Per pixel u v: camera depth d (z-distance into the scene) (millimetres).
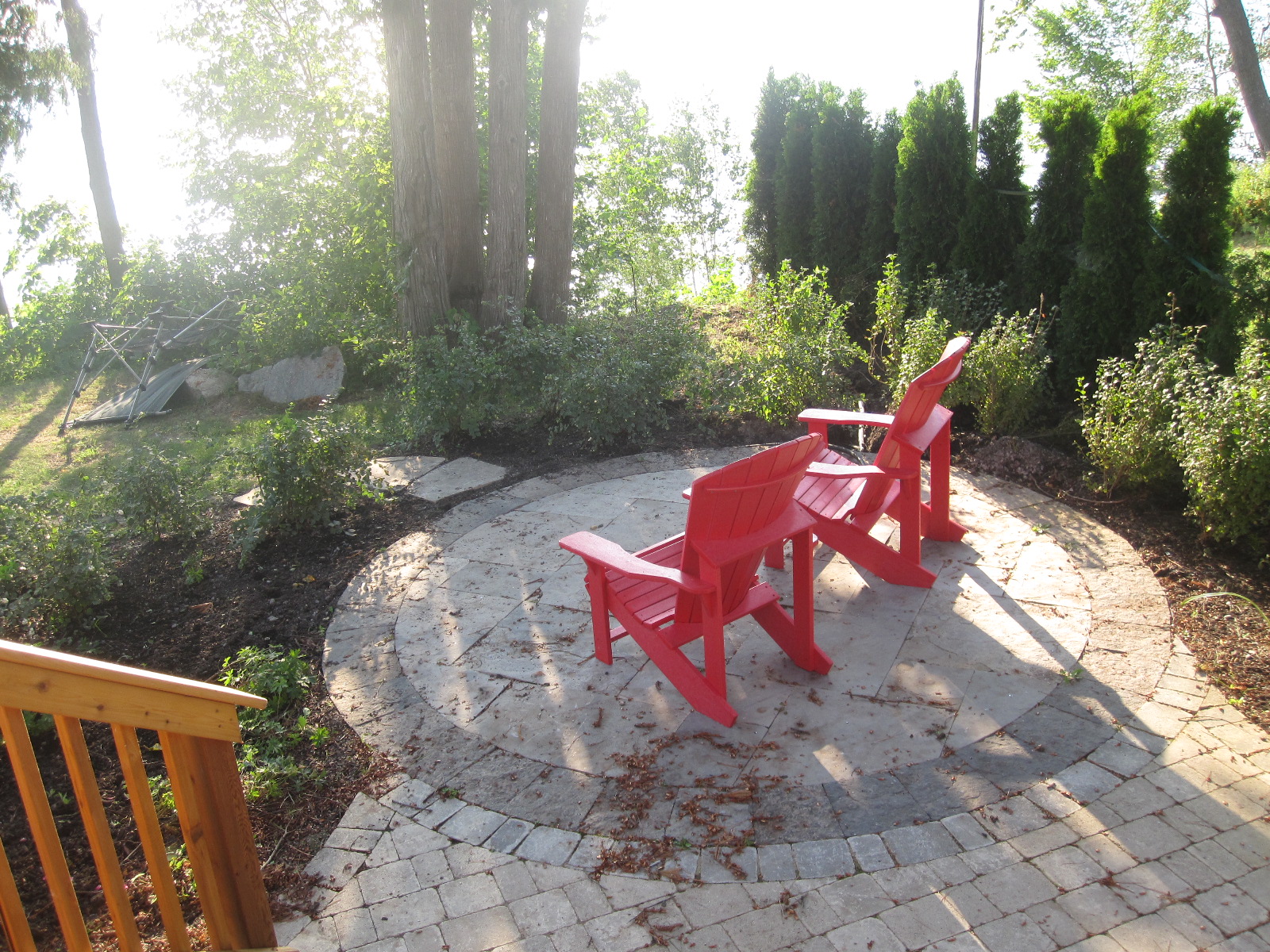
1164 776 2754
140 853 2844
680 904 2396
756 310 8547
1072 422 5926
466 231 9320
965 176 7477
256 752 3250
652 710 3326
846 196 8969
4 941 1971
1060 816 2613
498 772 3033
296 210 10953
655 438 6848
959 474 5613
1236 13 12789
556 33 8625
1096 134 6480
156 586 4871
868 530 4223
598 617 3598
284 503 5344
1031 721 3094
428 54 8695
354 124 11688
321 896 2520
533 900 2445
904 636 3732
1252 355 4527
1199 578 4062
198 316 10992
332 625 4238
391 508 5781
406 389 7422
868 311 8680
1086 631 3672
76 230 18359
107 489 6164
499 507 5637
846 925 2277
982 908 2299
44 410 9992
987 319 7227
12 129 12578
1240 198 7805
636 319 7859
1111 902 2281
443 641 3982
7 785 3225
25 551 4402
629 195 12953
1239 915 2209
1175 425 4703
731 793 2811
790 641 3523
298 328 9789
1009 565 4328
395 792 2971
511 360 7516
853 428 6711
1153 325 5906
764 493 2951
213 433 8273
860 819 2670
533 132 11734
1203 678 3275
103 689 1688
